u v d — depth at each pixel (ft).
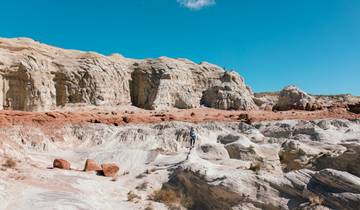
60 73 232.94
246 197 79.87
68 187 89.45
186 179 92.84
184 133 152.56
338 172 76.43
